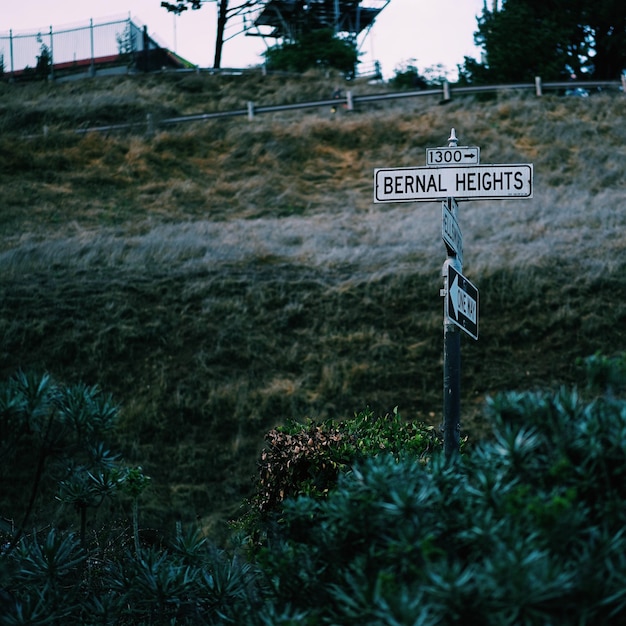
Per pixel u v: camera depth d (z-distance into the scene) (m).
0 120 27.52
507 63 30.19
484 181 5.06
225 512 9.30
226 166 25.17
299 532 2.89
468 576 1.85
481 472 2.33
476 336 5.24
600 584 1.90
